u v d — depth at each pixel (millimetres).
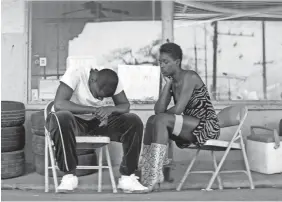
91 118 3539
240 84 4992
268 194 3520
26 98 4824
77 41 4902
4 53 4820
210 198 3344
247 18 4996
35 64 4855
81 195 3416
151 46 4934
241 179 3941
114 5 4918
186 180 3898
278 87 5016
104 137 3322
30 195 3443
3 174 4012
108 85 3371
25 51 4832
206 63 4969
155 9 4930
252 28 5004
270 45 5020
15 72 4840
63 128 3203
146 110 4871
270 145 4219
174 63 3488
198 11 4961
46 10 4867
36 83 4855
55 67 4879
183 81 3438
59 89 3416
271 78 5020
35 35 4867
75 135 3326
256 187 3828
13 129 4133
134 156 3361
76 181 3459
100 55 4914
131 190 3400
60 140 3223
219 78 4984
